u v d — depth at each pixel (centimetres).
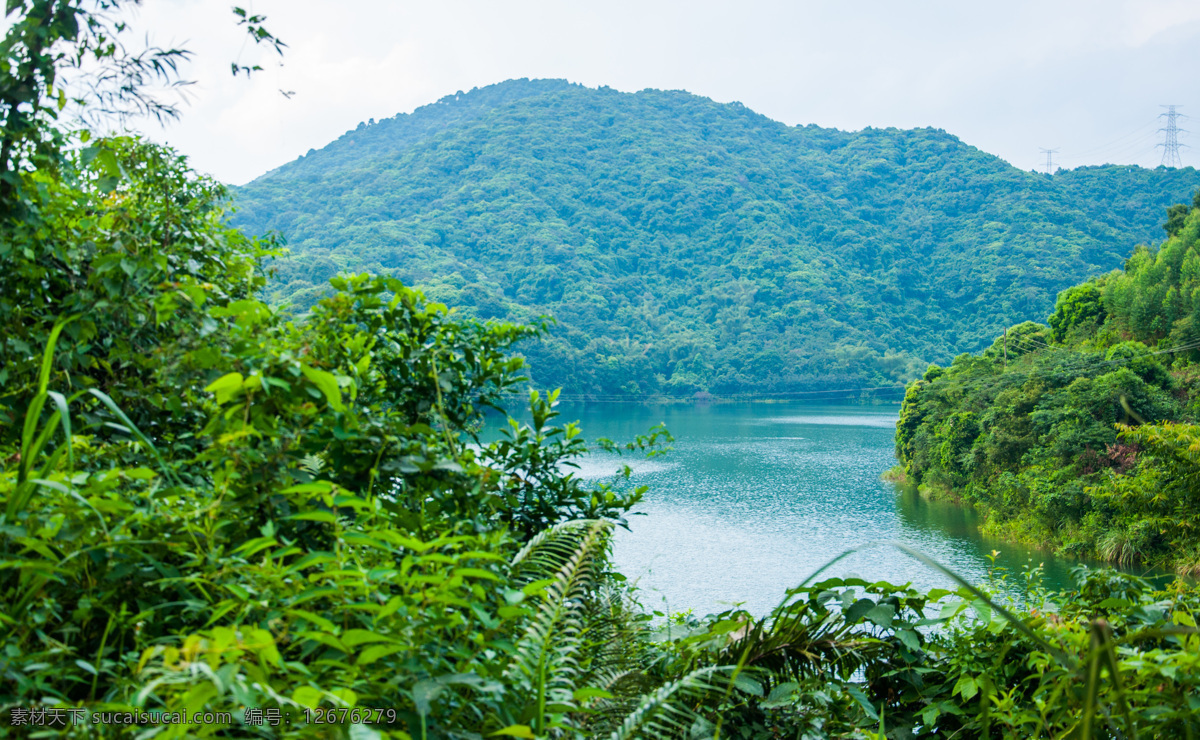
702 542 3278
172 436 210
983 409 3978
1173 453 2306
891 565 2689
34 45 205
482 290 8075
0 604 116
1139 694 156
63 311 214
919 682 215
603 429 7394
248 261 301
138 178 270
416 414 230
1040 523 2906
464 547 157
